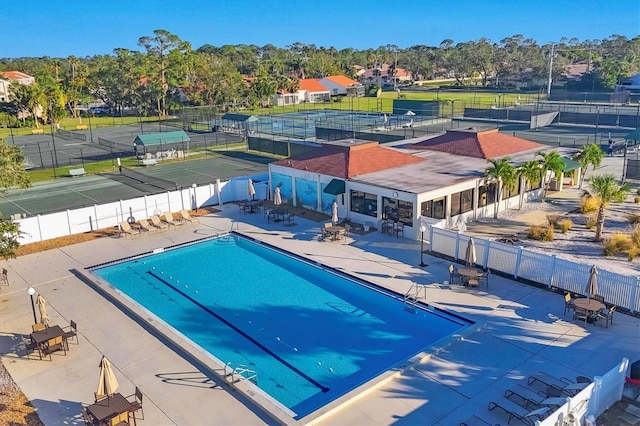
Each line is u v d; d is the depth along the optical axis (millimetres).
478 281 22734
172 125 93125
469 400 15070
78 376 17156
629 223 30047
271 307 22594
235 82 118938
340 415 14656
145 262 28359
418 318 20969
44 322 19250
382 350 18812
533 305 21016
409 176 32500
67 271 26797
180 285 25234
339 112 100125
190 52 128500
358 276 24625
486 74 173875
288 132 71938
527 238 28281
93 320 21234
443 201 30016
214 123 84875
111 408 14383
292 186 37125
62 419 14914
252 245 30562
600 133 64750
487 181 31875
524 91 133500
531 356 17281
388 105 116875
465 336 18609
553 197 36438
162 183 47875
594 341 18094
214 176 50219
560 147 42531
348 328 20531
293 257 27797
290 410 14992
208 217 35719
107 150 68625
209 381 16703
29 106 100875
